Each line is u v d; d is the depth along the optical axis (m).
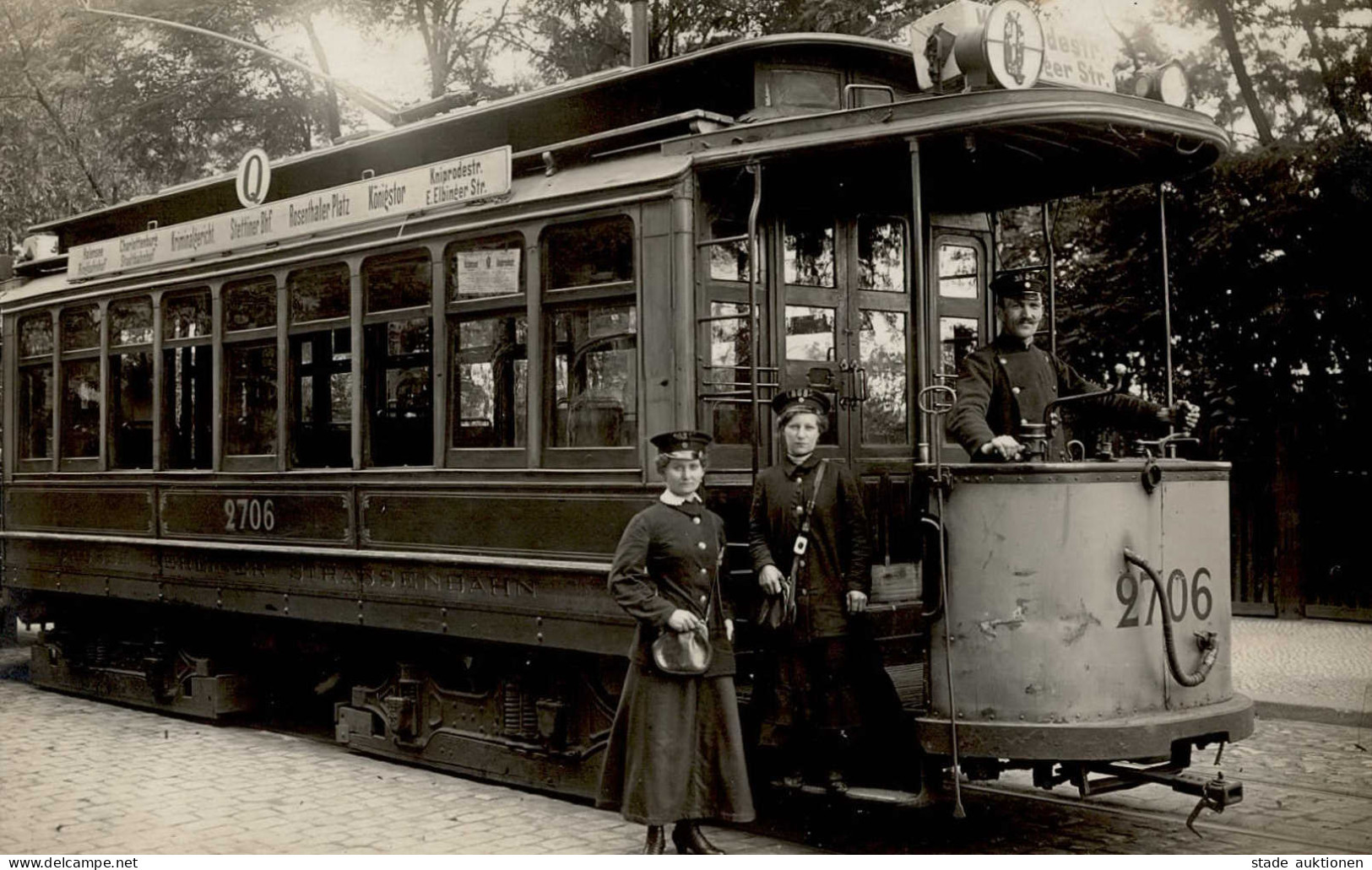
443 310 7.63
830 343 6.94
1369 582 13.61
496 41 20.81
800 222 6.91
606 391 6.76
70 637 11.13
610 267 6.78
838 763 5.91
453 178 7.60
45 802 7.16
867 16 14.76
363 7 20.34
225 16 19.88
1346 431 13.68
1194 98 13.27
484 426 7.41
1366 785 7.36
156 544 9.79
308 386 8.68
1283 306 12.45
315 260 8.51
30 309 11.26
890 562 6.96
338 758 8.39
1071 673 5.51
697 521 5.86
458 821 6.70
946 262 7.46
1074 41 6.74
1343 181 12.07
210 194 10.06
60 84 17.08
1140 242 13.19
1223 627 6.04
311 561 8.52
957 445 7.38
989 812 6.80
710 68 6.83
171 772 7.94
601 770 6.30
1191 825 5.93
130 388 10.30
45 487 11.12
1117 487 5.62
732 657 5.83
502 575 7.21
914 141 5.71
